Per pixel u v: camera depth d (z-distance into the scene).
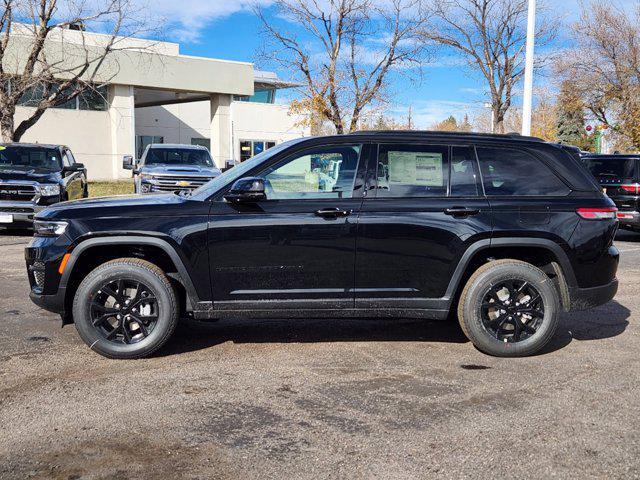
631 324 6.20
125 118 30.47
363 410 3.91
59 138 29.80
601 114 30.56
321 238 4.86
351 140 5.06
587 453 3.33
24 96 28.61
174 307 4.91
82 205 4.98
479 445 3.42
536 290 5.01
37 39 18.75
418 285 4.98
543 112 48.38
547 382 4.45
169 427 3.64
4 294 7.21
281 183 4.98
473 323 5.00
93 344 4.85
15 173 12.45
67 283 4.86
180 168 14.61
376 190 4.97
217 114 33.03
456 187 5.04
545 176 5.15
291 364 4.84
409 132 5.15
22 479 3.02
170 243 4.80
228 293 4.90
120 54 28.97
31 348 5.16
